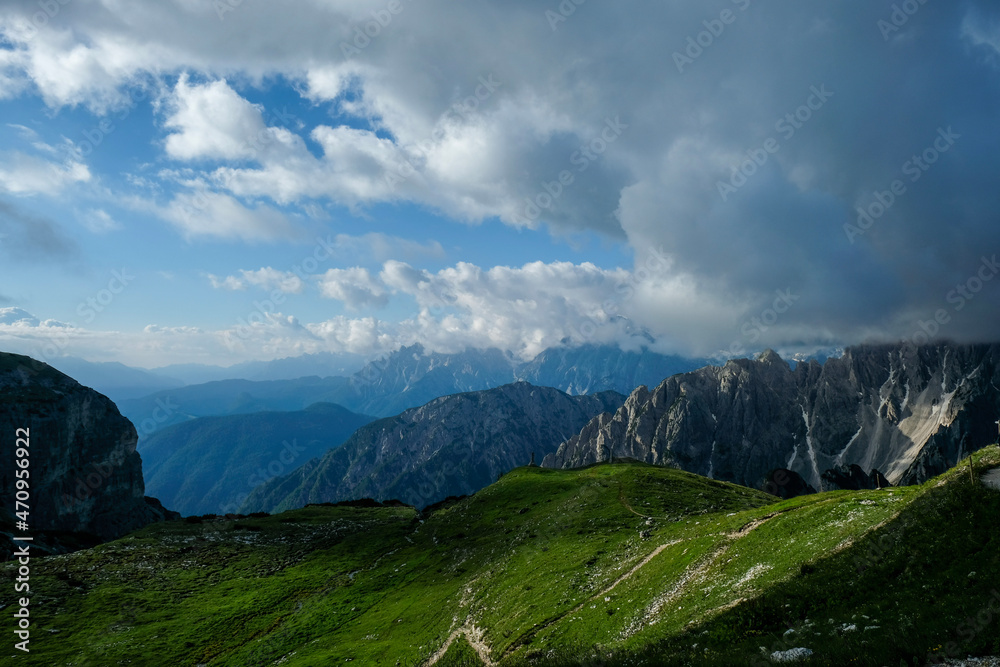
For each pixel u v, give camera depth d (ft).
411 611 250.78
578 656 118.73
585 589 181.98
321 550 404.16
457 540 354.13
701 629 111.65
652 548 197.88
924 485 142.92
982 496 104.58
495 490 461.78
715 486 360.89
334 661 213.66
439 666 170.30
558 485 426.10
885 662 73.41
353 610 279.08
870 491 168.14
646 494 323.98
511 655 152.35
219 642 263.08
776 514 174.29
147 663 246.06
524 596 199.11
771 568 128.77
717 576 141.49
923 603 87.30
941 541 100.94
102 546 401.29
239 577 349.41
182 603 309.63
